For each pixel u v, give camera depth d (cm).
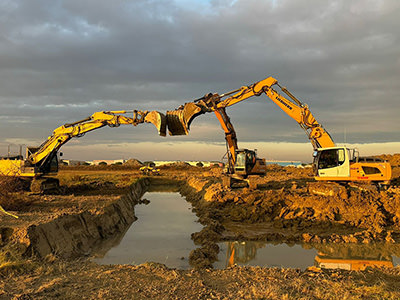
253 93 2061
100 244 1255
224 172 2595
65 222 1132
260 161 2534
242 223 1598
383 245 1235
